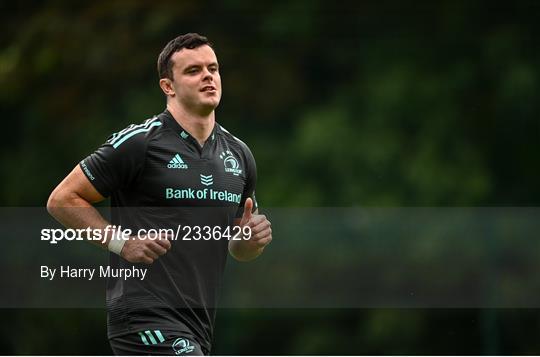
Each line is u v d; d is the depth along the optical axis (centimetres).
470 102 5541
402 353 4312
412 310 4297
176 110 1789
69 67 5719
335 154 5406
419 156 5341
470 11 5662
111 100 5775
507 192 5525
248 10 5775
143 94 5672
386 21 5794
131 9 5691
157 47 5703
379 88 5597
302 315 4162
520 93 5381
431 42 5709
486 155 5481
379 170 5350
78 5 5800
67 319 4162
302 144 5447
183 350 1702
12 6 5872
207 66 1786
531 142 5519
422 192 5272
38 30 5725
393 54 5750
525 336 3975
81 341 4197
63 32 5700
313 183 5400
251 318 4088
